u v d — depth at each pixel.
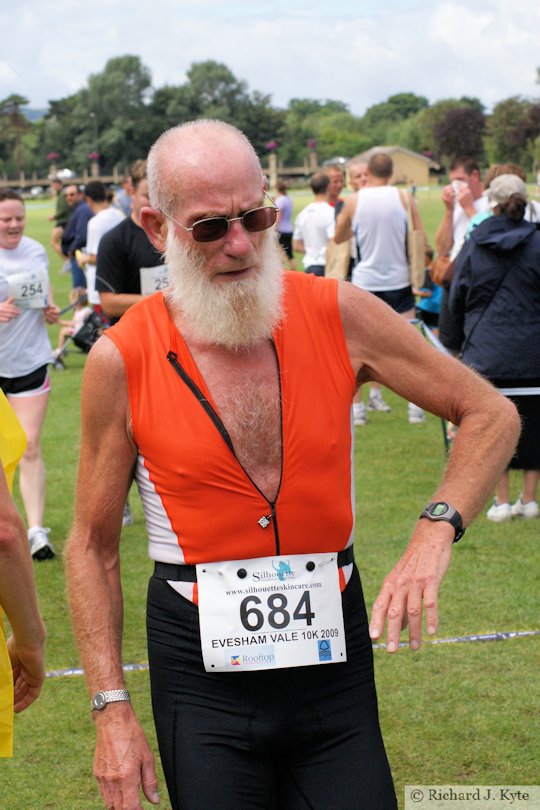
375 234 8.38
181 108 107.44
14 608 2.25
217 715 2.25
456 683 4.20
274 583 2.26
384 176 8.48
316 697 2.26
